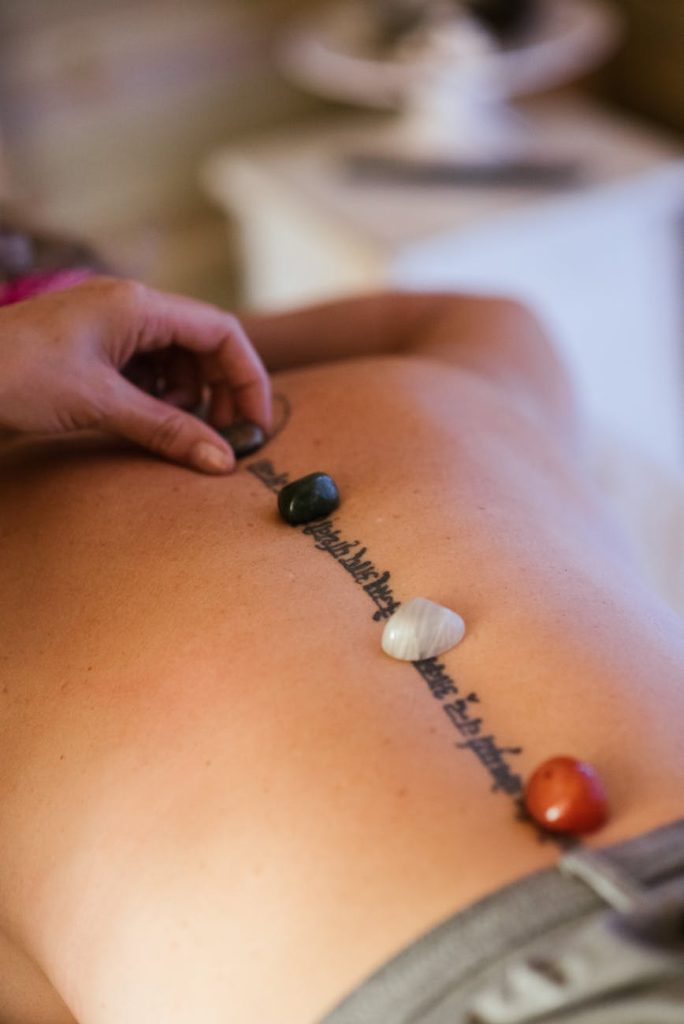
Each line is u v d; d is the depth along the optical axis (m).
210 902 0.47
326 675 0.51
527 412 0.77
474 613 0.54
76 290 0.66
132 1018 0.48
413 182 1.73
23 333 0.64
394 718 0.49
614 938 0.38
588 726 0.48
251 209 1.90
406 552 0.57
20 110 1.93
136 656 0.54
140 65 1.97
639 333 1.85
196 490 0.64
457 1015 0.39
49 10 1.87
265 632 0.53
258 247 1.95
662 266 1.83
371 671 0.51
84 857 0.51
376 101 2.12
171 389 0.76
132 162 2.04
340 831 0.45
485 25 1.71
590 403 1.87
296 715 0.50
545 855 0.43
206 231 2.16
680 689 0.50
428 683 0.51
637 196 1.71
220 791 0.48
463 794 0.46
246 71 2.04
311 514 0.60
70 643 0.57
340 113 2.14
